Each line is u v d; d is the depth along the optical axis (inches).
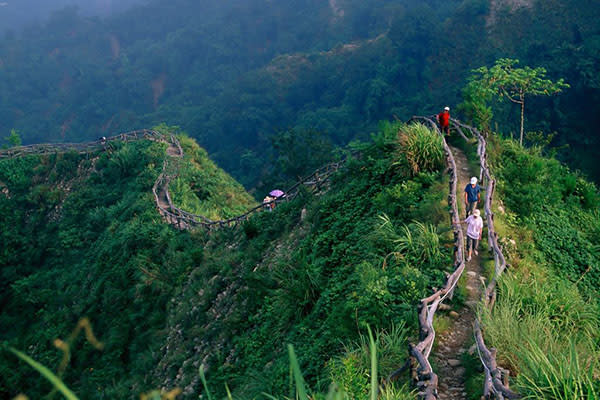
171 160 1536.7
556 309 362.9
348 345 357.4
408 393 265.9
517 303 355.6
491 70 886.4
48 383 926.4
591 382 231.5
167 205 1279.5
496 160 684.7
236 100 5876.0
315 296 496.7
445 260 426.9
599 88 3107.8
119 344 853.8
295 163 2064.5
